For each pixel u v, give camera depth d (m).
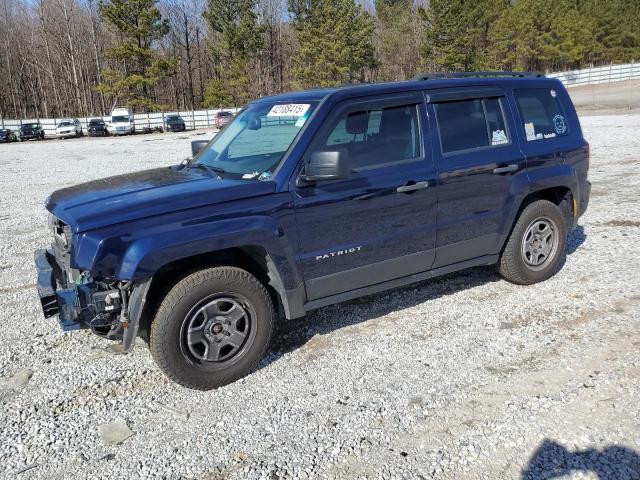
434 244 4.32
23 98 68.62
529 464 2.72
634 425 2.95
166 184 3.72
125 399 3.51
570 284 4.97
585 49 69.94
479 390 3.38
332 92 3.89
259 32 56.41
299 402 3.38
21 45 67.31
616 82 59.50
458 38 53.41
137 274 3.14
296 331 4.36
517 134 4.70
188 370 3.44
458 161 4.30
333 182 3.75
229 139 4.42
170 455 2.95
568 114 5.21
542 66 68.38
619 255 5.64
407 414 3.19
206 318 3.48
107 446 3.05
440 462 2.77
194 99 73.69
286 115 3.96
